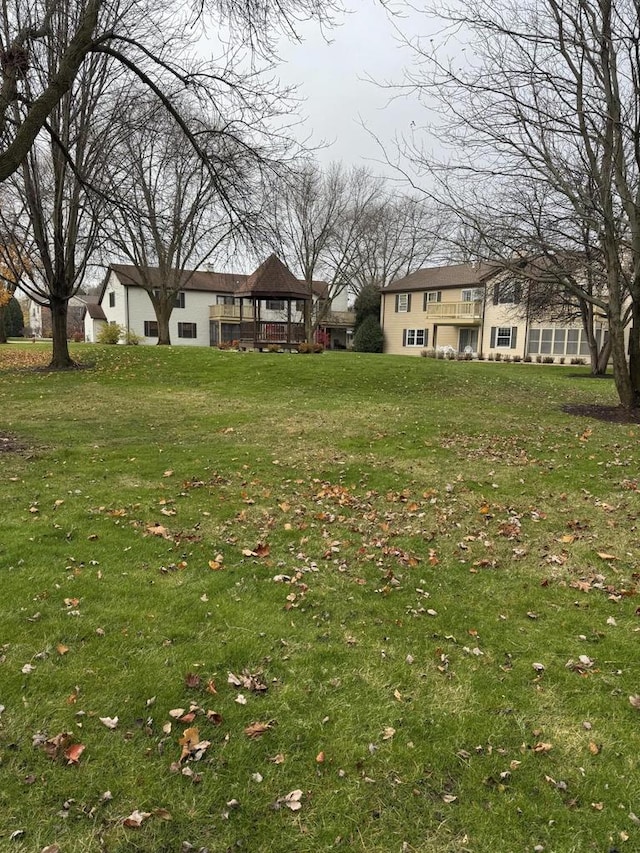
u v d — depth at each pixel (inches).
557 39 355.3
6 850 81.3
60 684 117.3
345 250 1545.3
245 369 698.2
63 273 693.9
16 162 272.1
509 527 220.5
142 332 1673.2
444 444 352.2
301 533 210.8
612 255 450.9
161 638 136.0
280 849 84.4
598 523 226.4
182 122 331.0
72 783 93.9
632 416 457.4
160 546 191.2
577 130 373.4
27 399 512.1
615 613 157.9
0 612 142.6
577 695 121.6
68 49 292.7
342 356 879.1
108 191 388.8
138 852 83.0
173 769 97.7
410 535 212.2
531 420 444.8
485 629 148.0
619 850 85.5
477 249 437.7
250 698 117.3
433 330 1590.8
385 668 129.4
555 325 1327.5
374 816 90.4
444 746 105.9
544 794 95.5
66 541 189.8
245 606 153.9
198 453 316.8
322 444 344.8
